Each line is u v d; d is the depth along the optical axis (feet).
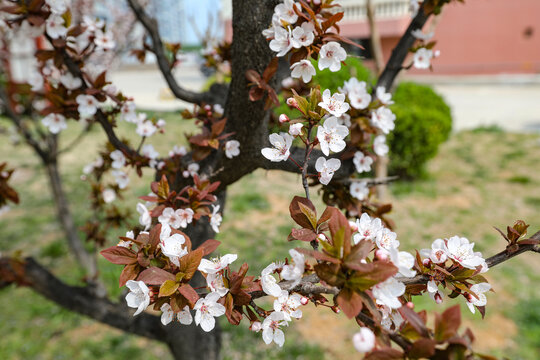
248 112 4.38
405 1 61.05
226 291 2.83
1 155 30.25
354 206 5.28
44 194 23.16
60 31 4.53
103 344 12.49
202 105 5.44
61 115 4.91
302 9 3.73
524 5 60.29
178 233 3.09
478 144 29.58
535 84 57.57
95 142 31.45
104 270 14.97
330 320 13.15
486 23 63.31
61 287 7.32
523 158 25.82
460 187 22.18
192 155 4.73
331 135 3.02
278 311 2.81
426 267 3.04
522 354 10.98
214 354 6.96
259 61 4.05
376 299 2.57
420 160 22.97
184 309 2.74
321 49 3.39
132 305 2.73
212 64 6.64
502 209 19.06
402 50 5.06
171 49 5.94
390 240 2.83
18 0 4.38
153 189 4.23
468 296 2.92
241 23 3.95
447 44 66.74
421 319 2.33
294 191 22.15
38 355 11.98
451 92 55.57
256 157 4.68
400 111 22.41
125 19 18.29
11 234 18.52
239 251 15.06
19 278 7.06
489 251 15.38
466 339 2.20
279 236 16.55
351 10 64.13
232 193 21.90
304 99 3.01
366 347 2.10
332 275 2.44
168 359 11.91
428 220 18.24
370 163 4.86
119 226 8.11
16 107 12.79
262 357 11.62
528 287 13.78
